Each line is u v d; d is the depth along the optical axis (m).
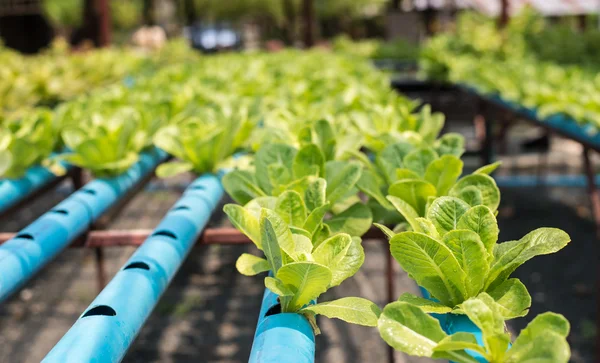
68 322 4.06
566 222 5.98
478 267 1.21
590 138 3.40
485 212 1.28
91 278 4.68
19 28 21.00
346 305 1.24
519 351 0.97
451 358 1.01
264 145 1.91
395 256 1.24
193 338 3.85
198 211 2.07
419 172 1.87
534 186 7.07
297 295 1.25
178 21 23.89
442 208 1.33
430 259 1.21
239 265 1.41
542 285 4.61
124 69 7.27
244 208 1.45
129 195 2.83
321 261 1.30
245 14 24.72
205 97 3.79
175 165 2.46
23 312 4.19
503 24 10.79
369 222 1.75
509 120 7.61
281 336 1.20
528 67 5.84
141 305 1.45
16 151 2.44
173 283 4.61
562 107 3.72
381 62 10.20
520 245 1.25
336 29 30.62
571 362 3.57
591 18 16.33
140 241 2.27
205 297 4.39
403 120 2.67
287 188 1.69
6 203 2.34
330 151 2.14
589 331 3.87
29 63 6.59
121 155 2.52
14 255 1.75
